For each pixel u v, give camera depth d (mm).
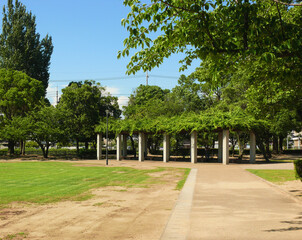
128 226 7184
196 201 10125
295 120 33406
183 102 46344
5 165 29578
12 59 50156
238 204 9547
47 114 41312
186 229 6613
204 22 6695
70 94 44188
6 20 52219
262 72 9102
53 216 8359
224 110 38406
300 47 6965
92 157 45156
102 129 39750
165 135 35156
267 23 7457
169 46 7980
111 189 13656
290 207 9023
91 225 7320
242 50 7000
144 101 55562
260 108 19141
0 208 9508
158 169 25047
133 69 8141
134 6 6324
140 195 11922
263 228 6621
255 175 18859
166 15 6605
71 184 15508
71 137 42594
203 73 25922
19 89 44406
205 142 39906
